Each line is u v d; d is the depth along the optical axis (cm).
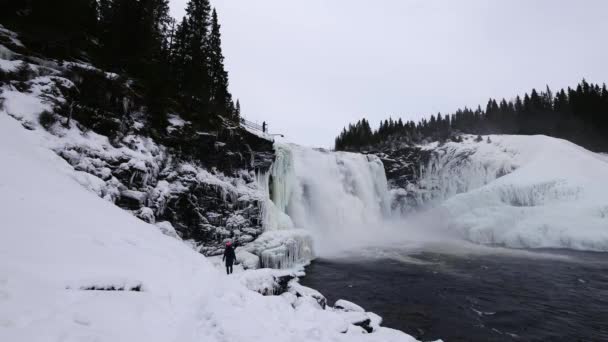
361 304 1484
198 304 583
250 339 516
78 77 1438
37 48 1548
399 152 5503
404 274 2020
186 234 1708
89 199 942
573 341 1130
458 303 1498
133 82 1812
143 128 1706
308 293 1139
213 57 3234
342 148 8075
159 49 2644
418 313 1377
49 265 426
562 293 1631
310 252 2444
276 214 2614
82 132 1351
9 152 861
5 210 530
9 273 359
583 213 2870
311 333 671
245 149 2459
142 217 1387
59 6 1762
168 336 419
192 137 1973
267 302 782
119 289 475
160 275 618
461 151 4822
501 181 3784
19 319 300
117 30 2083
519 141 4659
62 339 304
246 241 2055
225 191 2011
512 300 1537
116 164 1405
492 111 7994
